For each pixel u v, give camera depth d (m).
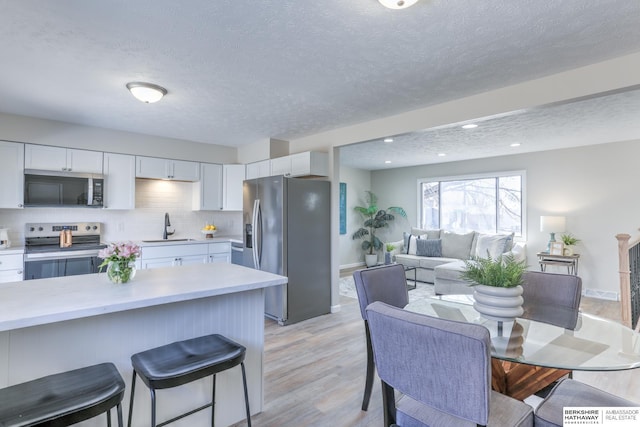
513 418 1.33
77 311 1.37
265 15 1.82
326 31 1.98
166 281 1.93
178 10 1.77
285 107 3.37
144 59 2.34
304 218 4.08
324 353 3.08
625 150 4.95
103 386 1.30
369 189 8.24
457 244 6.23
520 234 5.97
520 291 1.84
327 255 4.33
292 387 2.47
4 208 3.69
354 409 2.20
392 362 1.28
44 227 4.04
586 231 5.27
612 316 4.16
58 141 3.89
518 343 1.69
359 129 4.01
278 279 2.04
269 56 2.29
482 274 1.91
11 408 1.14
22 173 3.66
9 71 2.53
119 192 4.31
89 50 2.21
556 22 1.88
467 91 2.92
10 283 1.86
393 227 7.87
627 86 2.26
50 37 2.05
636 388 2.44
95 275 2.12
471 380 1.06
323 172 4.33
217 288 1.78
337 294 4.42
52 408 1.15
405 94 3.00
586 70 2.43
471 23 1.89
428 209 7.31
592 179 5.22
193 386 1.92
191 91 2.95
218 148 5.26
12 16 1.82
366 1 1.69
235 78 2.66
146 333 1.77
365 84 2.78
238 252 4.75
